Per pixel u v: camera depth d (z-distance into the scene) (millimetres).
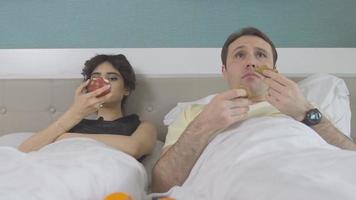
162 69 1864
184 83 1789
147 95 1798
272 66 1332
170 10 1889
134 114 1690
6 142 1504
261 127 1007
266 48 1341
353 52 1848
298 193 670
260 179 768
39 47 1886
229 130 1075
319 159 788
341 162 764
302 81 1680
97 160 1068
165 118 1665
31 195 858
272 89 1146
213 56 1861
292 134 964
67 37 1890
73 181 964
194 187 978
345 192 643
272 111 1224
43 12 1882
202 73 1858
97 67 1632
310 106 1165
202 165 1028
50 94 1798
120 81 1624
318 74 1680
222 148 993
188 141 1113
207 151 1050
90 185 991
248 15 1884
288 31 1882
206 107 1102
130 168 1117
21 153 1046
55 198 895
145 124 1604
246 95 1105
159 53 1862
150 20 1896
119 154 1143
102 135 1432
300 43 1881
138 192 1094
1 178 915
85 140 1240
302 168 755
